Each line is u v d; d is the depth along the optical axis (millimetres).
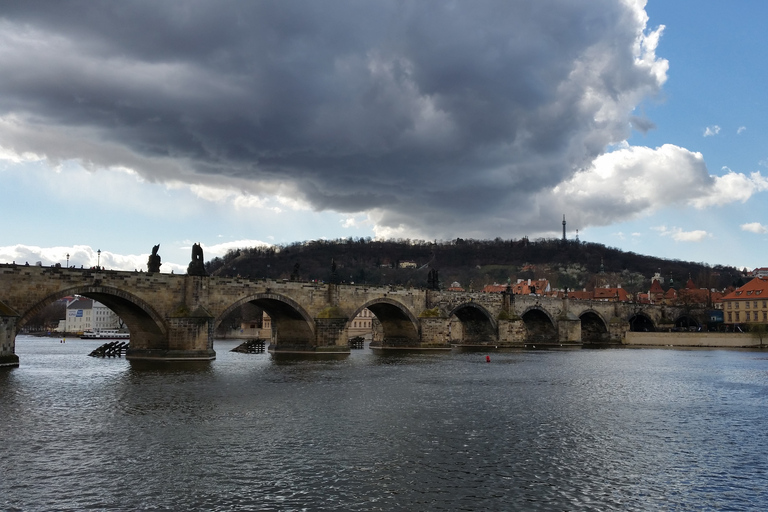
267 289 116500
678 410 55562
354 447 39781
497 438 42938
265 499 30062
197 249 106875
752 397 64500
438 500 30250
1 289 84750
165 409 52719
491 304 176125
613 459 37719
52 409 52062
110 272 94062
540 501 30250
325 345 126250
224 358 114562
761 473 35000
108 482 32188
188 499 29906
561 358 126312
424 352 143750
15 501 29312
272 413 51375
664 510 29266
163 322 101125
